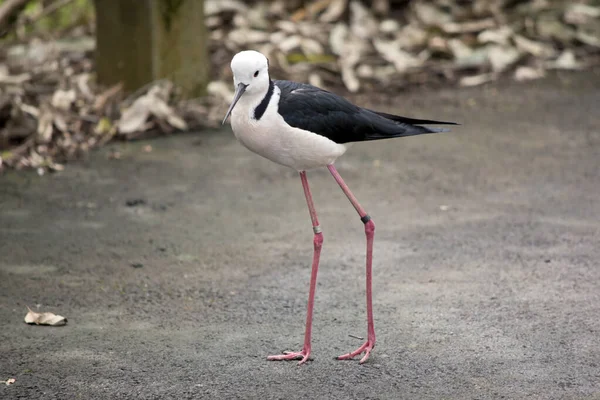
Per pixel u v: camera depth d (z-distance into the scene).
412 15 20.91
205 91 16.19
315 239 7.95
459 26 19.78
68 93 15.09
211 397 7.19
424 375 7.51
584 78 18.14
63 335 8.32
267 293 9.27
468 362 7.72
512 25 20.08
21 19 18.53
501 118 15.73
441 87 17.78
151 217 11.51
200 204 11.98
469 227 11.02
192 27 15.70
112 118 15.02
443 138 14.79
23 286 9.43
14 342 8.16
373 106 16.39
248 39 19.12
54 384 7.40
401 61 18.42
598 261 9.90
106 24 15.62
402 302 8.98
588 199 11.91
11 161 13.45
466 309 8.79
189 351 8.00
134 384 7.40
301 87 7.94
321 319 8.66
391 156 14.02
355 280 9.56
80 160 13.73
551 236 10.67
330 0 21.08
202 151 14.25
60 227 11.13
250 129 7.64
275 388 7.33
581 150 13.98
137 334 8.35
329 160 7.96
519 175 12.95
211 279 9.64
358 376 7.52
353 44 19.05
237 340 8.21
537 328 8.33
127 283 9.54
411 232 10.91
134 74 15.59
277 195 12.36
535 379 7.39
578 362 7.66
